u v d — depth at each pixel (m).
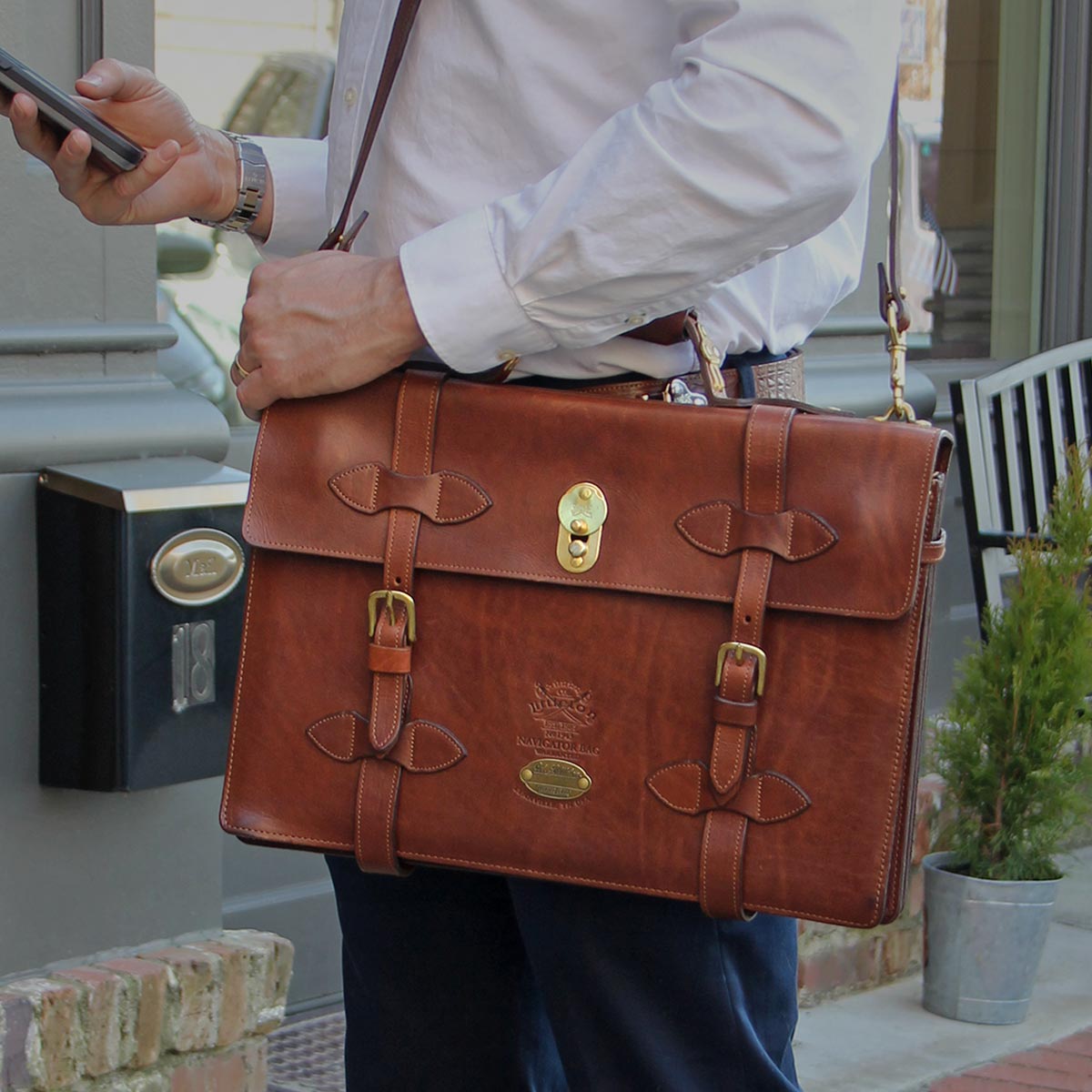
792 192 1.88
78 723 3.27
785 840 1.97
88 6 3.42
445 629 2.07
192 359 4.43
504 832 2.05
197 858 3.62
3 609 3.26
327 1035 4.41
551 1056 2.53
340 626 2.11
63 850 3.39
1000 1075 4.34
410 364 2.17
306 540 2.10
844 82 1.87
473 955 2.40
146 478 3.30
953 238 6.51
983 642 5.12
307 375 2.07
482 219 2.00
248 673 2.13
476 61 2.07
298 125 4.56
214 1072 3.57
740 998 2.16
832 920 1.96
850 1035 4.57
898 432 1.98
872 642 1.95
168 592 3.26
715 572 1.98
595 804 2.03
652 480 2.02
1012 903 4.62
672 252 1.91
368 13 2.22
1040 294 6.80
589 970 2.13
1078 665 4.62
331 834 2.11
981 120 6.54
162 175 2.26
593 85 2.03
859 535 1.95
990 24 6.52
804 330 2.34
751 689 1.96
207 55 4.34
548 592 2.04
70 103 2.16
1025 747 4.66
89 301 3.45
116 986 3.36
